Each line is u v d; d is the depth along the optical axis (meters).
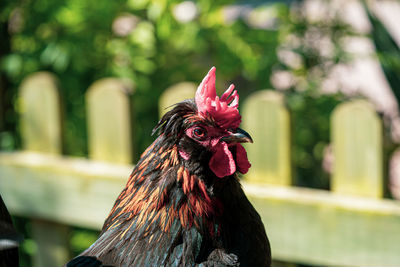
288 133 3.43
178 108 2.38
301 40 5.38
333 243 3.34
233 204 2.42
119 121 3.78
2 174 4.09
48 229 4.12
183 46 5.05
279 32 5.16
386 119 5.41
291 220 3.41
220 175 2.33
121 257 2.32
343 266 3.35
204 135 2.35
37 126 4.03
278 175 3.49
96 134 3.85
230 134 2.37
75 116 5.00
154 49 4.98
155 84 5.14
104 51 4.90
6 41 4.99
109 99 3.77
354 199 3.31
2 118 5.00
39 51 4.79
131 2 4.64
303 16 5.50
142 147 5.04
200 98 2.38
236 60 5.11
